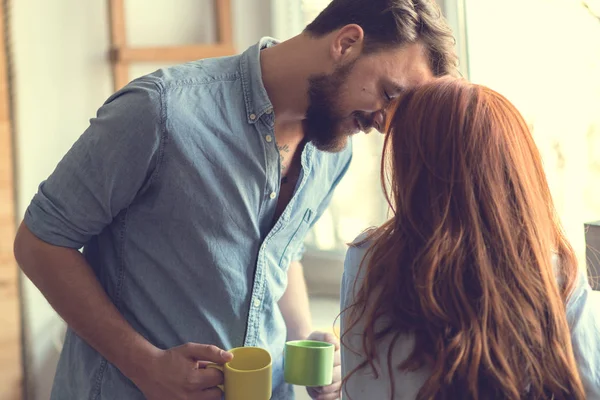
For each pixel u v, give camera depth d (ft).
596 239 4.39
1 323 7.45
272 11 8.30
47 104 7.63
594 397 3.31
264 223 4.37
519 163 3.41
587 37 5.70
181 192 4.06
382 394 3.46
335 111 4.24
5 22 7.39
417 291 3.33
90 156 3.88
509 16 6.26
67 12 7.64
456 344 3.19
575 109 5.82
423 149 3.46
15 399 7.52
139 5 7.91
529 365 3.21
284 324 4.75
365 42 4.11
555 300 3.30
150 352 3.95
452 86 3.53
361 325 3.58
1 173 7.42
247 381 3.76
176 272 4.17
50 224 3.94
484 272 3.26
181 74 4.14
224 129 4.11
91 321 4.00
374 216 7.97
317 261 8.01
